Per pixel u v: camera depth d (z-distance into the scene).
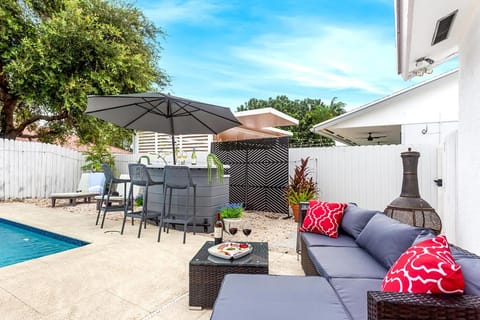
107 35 9.16
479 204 2.88
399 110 7.42
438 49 4.14
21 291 2.71
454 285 1.41
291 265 3.51
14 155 8.40
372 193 6.14
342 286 1.95
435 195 5.45
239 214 5.29
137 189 6.93
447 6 2.92
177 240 4.53
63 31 7.95
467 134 3.26
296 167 6.57
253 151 7.60
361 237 2.84
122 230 4.88
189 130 6.27
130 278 3.04
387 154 6.00
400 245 2.25
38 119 9.84
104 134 10.37
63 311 2.37
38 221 5.72
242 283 1.98
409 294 1.41
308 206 3.69
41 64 7.81
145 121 5.90
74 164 9.73
